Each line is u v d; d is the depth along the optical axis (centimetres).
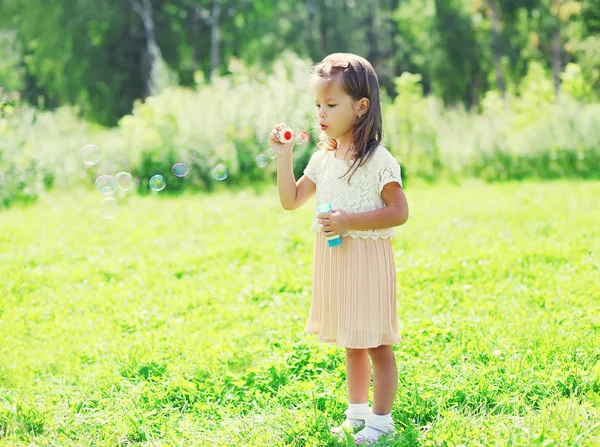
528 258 689
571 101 1797
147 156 1351
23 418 361
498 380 379
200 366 427
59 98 3331
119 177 487
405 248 775
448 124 1780
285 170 353
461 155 1623
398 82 1664
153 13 3331
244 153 1407
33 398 384
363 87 329
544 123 1708
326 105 331
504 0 3409
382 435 329
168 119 1455
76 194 1243
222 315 542
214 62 3272
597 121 1678
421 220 953
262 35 3653
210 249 780
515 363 395
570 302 523
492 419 340
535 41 3500
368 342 329
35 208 1112
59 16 3241
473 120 1816
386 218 329
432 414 356
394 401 363
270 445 328
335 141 350
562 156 1641
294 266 690
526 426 329
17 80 3400
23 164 1227
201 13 3459
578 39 3106
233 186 1374
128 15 3278
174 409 377
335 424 354
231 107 1453
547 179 1569
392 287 339
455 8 3647
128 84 3297
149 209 1083
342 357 427
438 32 3666
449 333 460
